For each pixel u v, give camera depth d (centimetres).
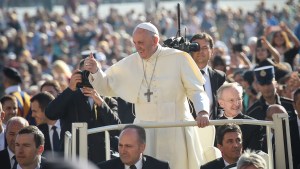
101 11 12012
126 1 12369
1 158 2731
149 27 2469
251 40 5316
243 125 2698
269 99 3250
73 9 11106
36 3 12050
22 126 2734
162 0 11650
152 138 2478
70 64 7175
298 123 2912
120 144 2284
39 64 6372
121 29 9406
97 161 2717
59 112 2767
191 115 2548
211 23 9081
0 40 7744
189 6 10756
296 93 2923
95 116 2781
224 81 3019
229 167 2339
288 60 4669
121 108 3127
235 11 9412
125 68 2512
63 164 1351
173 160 2470
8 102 3312
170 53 2480
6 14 10119
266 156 2397
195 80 2466
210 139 2534
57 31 8075
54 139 3033
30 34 8369
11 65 6600
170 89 2473
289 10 8569
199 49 2712
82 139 2316
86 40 8362
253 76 3684
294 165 2777
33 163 2511
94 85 2489
